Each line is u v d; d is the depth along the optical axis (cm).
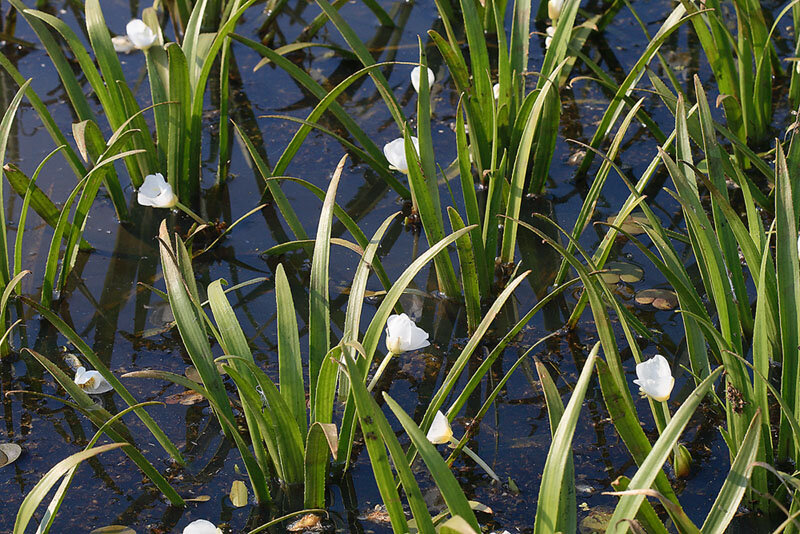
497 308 182
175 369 239
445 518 186
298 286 278
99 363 199
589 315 261
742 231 192
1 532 186
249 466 186
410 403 229
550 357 243
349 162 342
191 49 312
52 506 163
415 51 426
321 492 187
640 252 289
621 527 138
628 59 409
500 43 296
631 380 233
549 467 141
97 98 380
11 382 233
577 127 361
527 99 291
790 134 338
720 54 319
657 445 140
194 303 201
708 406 221
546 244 294
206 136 359
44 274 268
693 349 207
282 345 187
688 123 289
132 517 191
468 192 252
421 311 266
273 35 430
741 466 145
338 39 439
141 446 212
